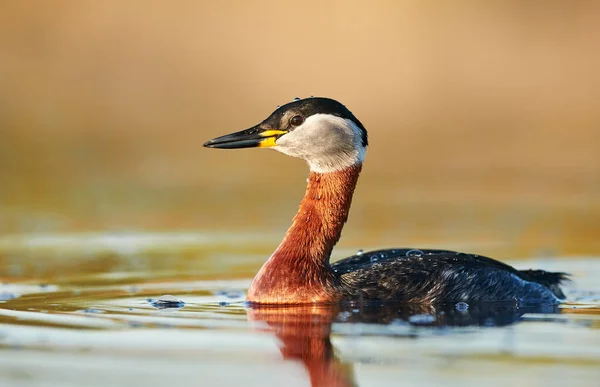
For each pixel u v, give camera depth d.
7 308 10.44
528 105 28.48
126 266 13.85
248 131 11.49
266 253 15.12
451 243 15.98
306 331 9.25
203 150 26.48
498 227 17.59
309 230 10.93
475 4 29.34
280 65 28.11
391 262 11.07
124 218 18.62
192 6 28.70
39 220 18.38
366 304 10.63
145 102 27.73
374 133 27.48
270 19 28.55
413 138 27.50
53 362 8.12
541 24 29.39
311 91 27.84
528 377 7.62
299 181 23.48
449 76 28.53
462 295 10.83
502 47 29.05
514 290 11.04
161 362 8.15
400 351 8.45
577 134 27.77
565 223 17.89
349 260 11.45
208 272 13.37
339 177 11.15
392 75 28.28
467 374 7.74
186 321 9.73
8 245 15.77
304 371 7.88
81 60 27.86
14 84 27.20
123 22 28.34
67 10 28.25
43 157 25.20
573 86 28.84
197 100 27.86
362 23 28.66
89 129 26.86
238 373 7.84
